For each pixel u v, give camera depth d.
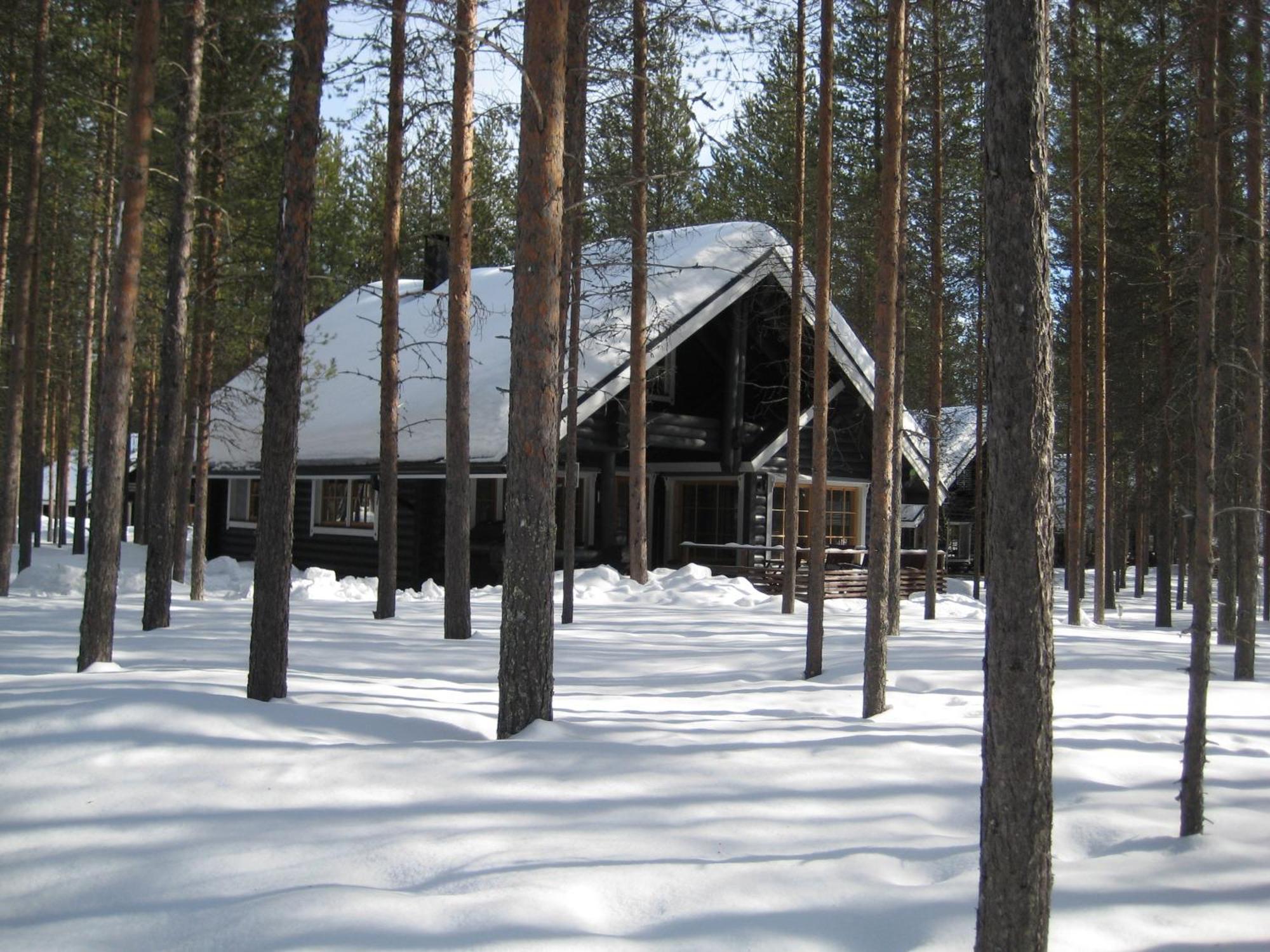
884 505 8.02
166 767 5.29
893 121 8.84
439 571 21.77
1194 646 5.09
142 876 4.26
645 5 14.74
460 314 12.23
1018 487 3.35
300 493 25.44
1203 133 6.39
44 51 16.81
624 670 10.30
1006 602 3.34
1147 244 18.09
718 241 20.83
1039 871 3.28
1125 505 31.47
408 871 4.27
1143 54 10.23
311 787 5.16
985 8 3.53
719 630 13.62
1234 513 14.54
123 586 18.48
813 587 9.88
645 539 18.44
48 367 24.02
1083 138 16.50
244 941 3.67
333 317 30.33
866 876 4.33
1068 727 7.28
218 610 14.51
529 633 6.69
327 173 36.09
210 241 16.62
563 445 18.94
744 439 22.22
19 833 4.62
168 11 13.72
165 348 12.41
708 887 4.13
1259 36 8.41
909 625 15.02
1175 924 4.00
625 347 19.14
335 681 8.21
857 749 6.30
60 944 3.76
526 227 6.85
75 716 5.73
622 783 5.41
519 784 5.32
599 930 3.83
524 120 6.91
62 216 20.73
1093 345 22.17
